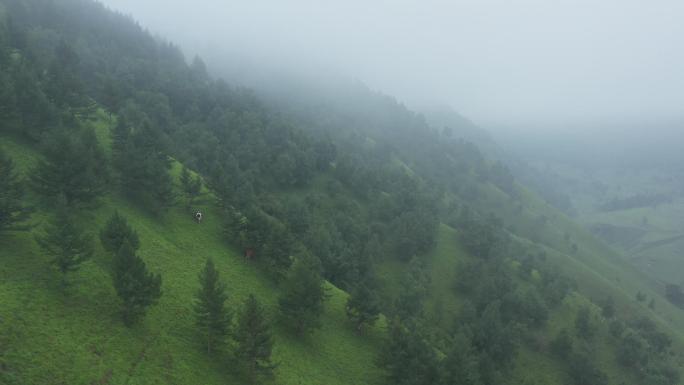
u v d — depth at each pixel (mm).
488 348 88375
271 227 78812
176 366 47938
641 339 119250
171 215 81938
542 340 108875
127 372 43844
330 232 109438
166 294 58938
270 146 153500
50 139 65750
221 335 51969
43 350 41031
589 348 106250
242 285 70625
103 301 51344
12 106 71375
